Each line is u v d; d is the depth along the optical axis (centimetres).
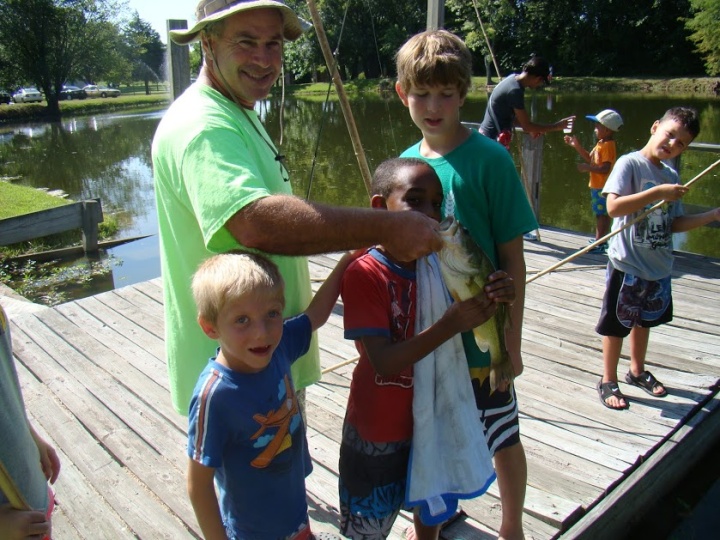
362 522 191
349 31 3638
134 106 4581
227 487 171
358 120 2336
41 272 804
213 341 190
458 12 3319
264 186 161
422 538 213
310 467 193
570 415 316
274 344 162
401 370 166
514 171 191
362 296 173
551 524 241
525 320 431
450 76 180
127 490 267
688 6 3491
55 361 391
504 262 197
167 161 170
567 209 1093
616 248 311
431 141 195
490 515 246
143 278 783
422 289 174
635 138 1662
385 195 175
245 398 162
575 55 3831
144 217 1156
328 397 340
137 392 349
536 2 3728
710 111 2220
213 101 175
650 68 3691
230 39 175
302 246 152
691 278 501
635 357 337
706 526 286
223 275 154
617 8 3634
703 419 314
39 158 1948
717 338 395
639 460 280
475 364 193
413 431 180
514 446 207
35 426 317
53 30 3844
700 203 1004
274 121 2383
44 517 137
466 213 189
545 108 2394
